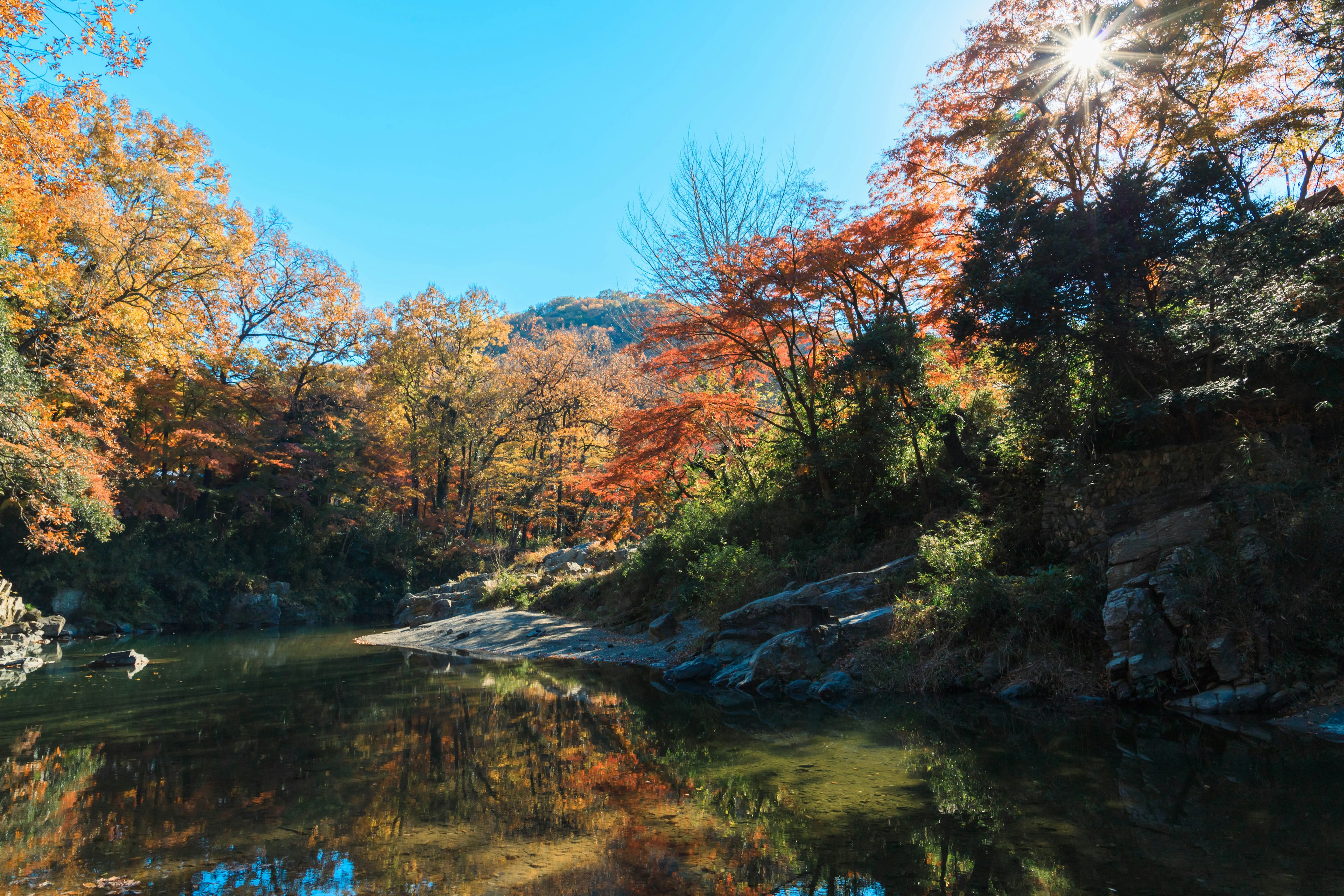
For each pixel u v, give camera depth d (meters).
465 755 6.62
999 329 10.70
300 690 10.94
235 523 32.72
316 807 5.03
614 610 18.78
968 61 13.26
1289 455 8.16
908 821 4.49
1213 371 9.51
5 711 9.32
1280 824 4.15
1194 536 8.25
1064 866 3.67
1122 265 9.79
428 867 3.89
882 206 15.52
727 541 16.91
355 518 37.00
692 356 17.77
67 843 4.31
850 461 15.10
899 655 9.75
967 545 10.91
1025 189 11.22
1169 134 12.43
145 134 23.42
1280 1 10.49
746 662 11.23
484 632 19.45
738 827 4.48
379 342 37.72
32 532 18.00
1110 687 7.94
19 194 15.46
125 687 11.50
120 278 22.61
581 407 40.06
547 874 3.77
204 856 4.08
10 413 16.77
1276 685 6.93
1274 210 10.50
